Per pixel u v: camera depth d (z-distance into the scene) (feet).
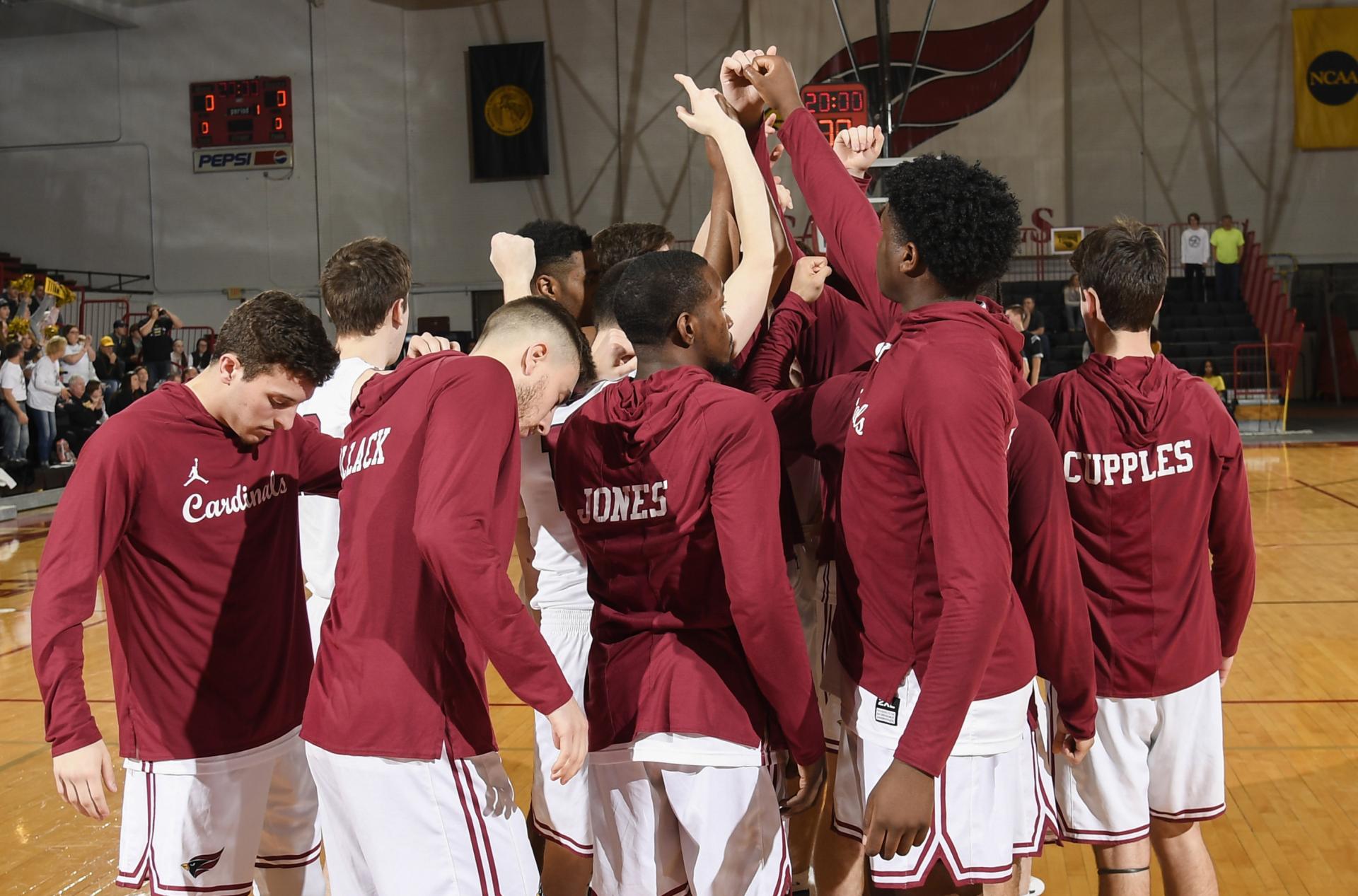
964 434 4.65
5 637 19.61
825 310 7.66
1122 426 6.45
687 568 5.61
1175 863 6.92
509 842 5.55
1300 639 16.87
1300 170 57.21
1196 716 6.61
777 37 57.47
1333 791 10.95
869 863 5.55
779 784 6.10
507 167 59.11
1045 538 5.48
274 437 6.74
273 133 59.98
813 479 7.39
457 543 4.83
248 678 6.62
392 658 5.29
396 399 5.49
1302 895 8.78
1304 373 60.18
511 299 7.31
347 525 5.51
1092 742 5.99
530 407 5.68
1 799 11.69
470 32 59.31
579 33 58.80
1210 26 57.11
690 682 5.59
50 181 61.52
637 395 5.67
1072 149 58.08
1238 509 6.66
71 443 39.83
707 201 58.34
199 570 6.42
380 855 5.28
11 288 47.57
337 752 5.30
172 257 60.95
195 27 60.23
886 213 5.37
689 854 5.66
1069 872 9.33
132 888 6.59
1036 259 58.29
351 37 59.62
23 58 61.26
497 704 14.82
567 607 6.80
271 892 7.22
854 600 5.65
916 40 57.52
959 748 5.29
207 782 6.50
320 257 60.18
